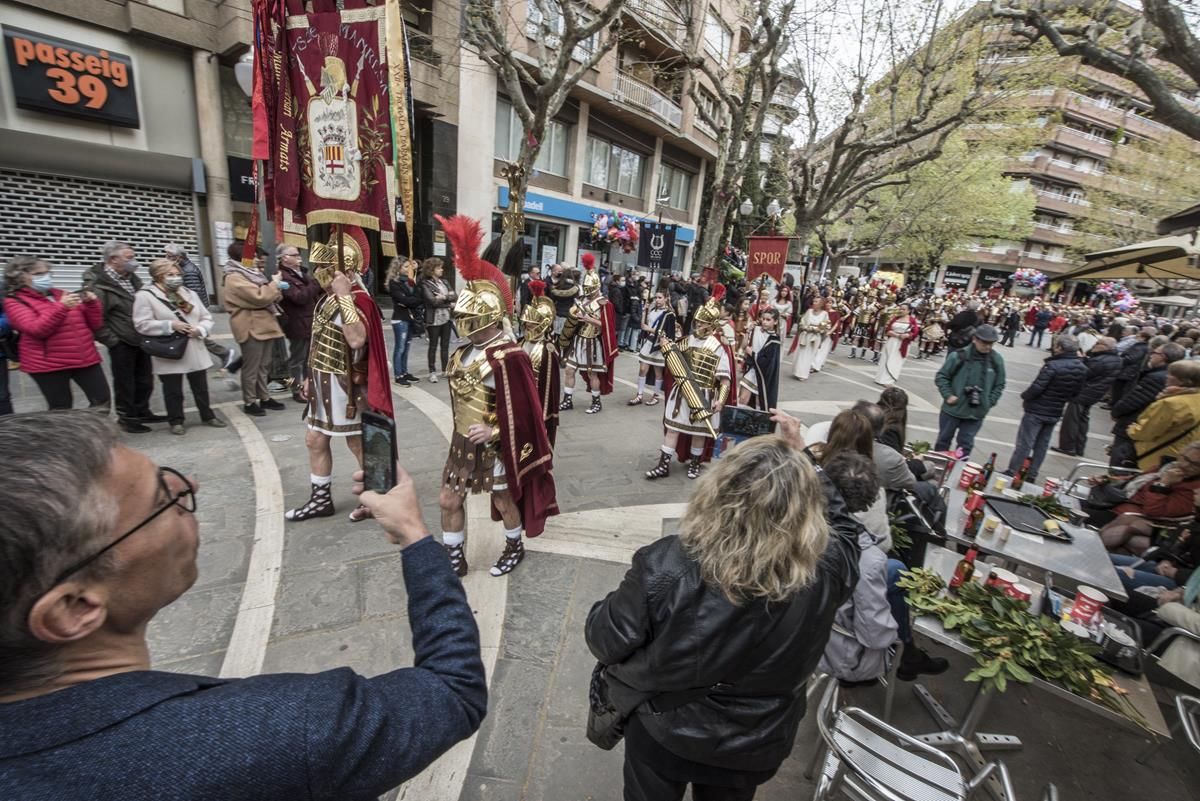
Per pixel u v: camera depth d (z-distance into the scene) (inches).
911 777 77.8
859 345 611.5
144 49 397.7
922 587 101.0
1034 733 110.7
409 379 292.8
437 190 534.0
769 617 53.4
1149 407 190.5
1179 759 108.3
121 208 407.2
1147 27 201.6
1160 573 137.5
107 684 24.8
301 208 132.4
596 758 91.7
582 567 144.3
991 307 988.6
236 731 24.1
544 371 152.1
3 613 23.1
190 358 202.4
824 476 81.0
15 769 20.8
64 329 176.6
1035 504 155.5
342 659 106.4
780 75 425.4
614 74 674.2
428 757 30.0
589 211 726.5
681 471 215.6
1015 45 395.9
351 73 114.5
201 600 119.9
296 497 165.3
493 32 287.9
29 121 362.0
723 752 56.5
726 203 451.8
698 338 201.5
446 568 40.3
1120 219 1040.8
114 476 26.8
